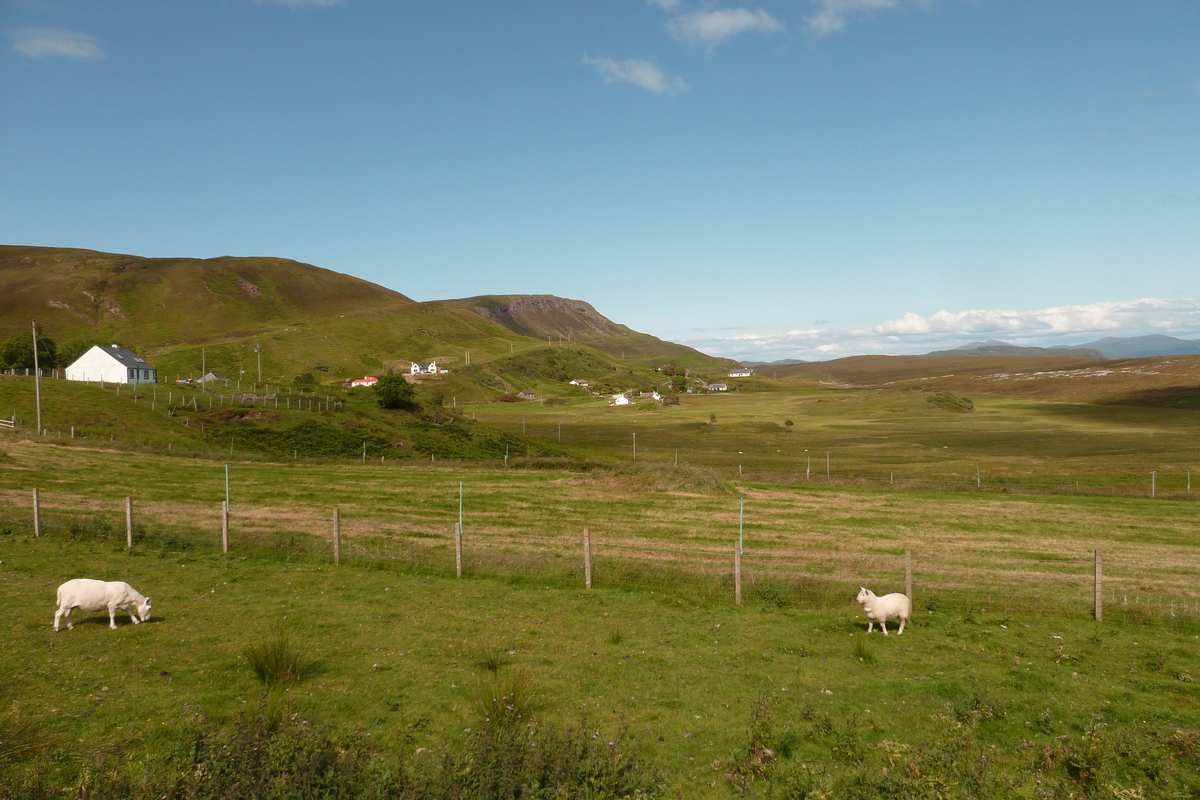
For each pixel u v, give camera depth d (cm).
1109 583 2136
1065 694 1162
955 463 7831
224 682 1074
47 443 4731
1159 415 14338
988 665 1307
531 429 12912
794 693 1138
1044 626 1616
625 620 1589
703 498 3781
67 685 1020
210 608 1530
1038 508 3725
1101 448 9194
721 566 2247
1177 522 3378
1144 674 1275
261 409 8100
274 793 658
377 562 2127
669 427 13462
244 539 2361
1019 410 16575
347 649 1280
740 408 18888
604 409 18475
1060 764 905
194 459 4778
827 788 810
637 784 756
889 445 10125
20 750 797
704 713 1048
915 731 998
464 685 1111
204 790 672
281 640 1130
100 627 1336
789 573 2156
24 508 2745
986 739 980
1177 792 825
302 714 962
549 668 1225
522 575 2019
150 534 2316
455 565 2114
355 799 682
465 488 3969
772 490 4231
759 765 862
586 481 4219
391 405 9581
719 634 1490
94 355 11356
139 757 807
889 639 1470
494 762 731
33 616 1369
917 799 779
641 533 2912
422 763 804
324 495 3644
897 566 2348
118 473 3909
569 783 721
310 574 1950
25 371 13212
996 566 2395
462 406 18775
